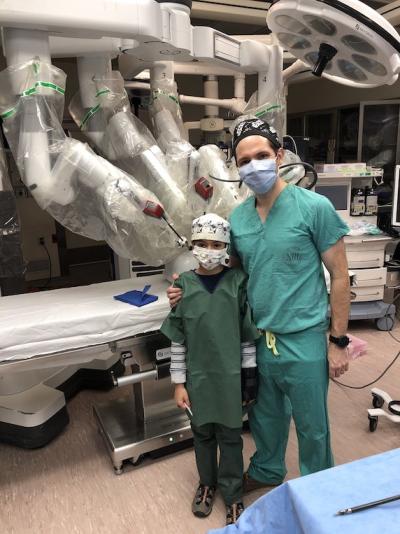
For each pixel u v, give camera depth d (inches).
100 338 66.6
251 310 59.1
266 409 62.9
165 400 84.9
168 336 61.9
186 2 72.4
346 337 56.7
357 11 57.6
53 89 63.6
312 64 79.5
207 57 77.4
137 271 122.7
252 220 57.7
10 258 86.4
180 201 69.9
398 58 65.1
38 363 64.1
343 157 221.6
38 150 63.6
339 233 54.2
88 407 99.2
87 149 65.9
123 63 100.4
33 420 81.5
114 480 74.7
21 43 60.9
